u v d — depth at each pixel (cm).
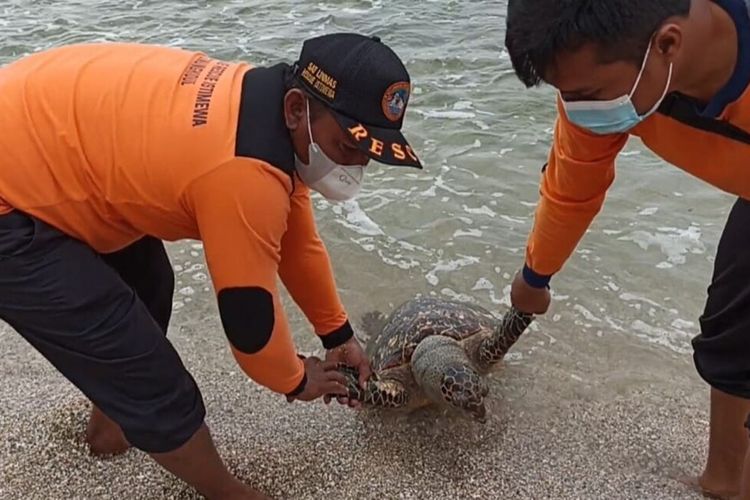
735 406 240
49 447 277
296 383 224
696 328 356
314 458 278
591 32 151
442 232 436
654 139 189
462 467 274
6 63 696
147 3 849
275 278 205
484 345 306
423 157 518
